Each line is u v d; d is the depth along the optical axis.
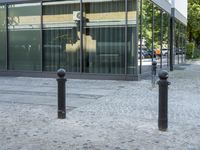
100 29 16.50
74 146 5.86
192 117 8.14
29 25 17.91
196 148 5.78
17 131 6.80
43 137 6.39
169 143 6.04
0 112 8.66
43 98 10.93
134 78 15.77
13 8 18.20
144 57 17.03
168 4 23.11
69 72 17.03
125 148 5.75
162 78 6.75
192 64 31.45
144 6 16.78
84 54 16.86
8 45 18.47
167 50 23.25
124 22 15.96
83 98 10.93
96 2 16.45
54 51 17.50
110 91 12.46
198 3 43.78
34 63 17.89
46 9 17.52
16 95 11.58
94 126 7.18
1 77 17.70
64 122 7.53
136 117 8.07
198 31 44.56
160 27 20.94
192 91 12.59
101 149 5.71
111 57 16.34
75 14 16.89
